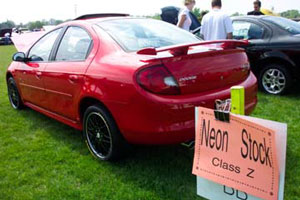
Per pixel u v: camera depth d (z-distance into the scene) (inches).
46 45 149.2
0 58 523.8
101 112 108.7
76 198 95.2
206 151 59.4
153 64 92.9
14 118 171.8
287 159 111.5
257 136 52.1
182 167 109.8
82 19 138.6
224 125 56.3
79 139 140.0
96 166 113.5
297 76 188.1
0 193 99.1
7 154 126.6
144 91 92.9
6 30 1318.9
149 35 120.3
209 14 199.6
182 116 93.6
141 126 95.7
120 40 112.3
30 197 96.4
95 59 112.8
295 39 186.9
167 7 291.7
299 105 174.7
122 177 105.3
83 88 113.4
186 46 90.9
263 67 200.8
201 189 61.4
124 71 97.7
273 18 208.4
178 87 93.7
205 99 96.3
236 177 55.5
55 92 134.2
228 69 105.7
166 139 94.8
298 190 93.4
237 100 56.2
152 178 103.5
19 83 170.6
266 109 169.6
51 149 130.5
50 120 166.9
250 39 204.5
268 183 51.6
